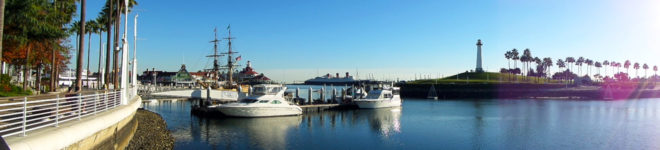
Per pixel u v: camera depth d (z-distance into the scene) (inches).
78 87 1169.4
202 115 2050.9
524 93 5531.5
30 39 1291.8
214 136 1469.0
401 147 1312.7
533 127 1784.0
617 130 1685.5
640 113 2527.1
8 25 1204.5
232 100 2484.0
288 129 1675.7
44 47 1764.3
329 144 1353.3
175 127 1674.5
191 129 1626.5
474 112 2586.1
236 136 1478.8
